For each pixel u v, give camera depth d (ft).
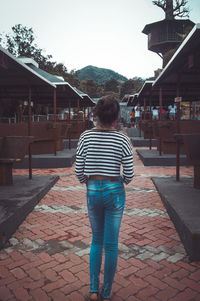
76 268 9.09
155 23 125.39
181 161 28.63
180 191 15.92
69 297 7.61
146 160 28.76
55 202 16.48
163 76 20.63
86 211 14.88
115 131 7.02
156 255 9.95
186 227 10.05
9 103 58.65
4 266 9.23
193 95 40.68
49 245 10.80
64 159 28.66
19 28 112.06
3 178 17.72
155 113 63.00
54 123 29.81
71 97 51.37
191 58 14.24
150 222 13.20
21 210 13.01
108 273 7.07
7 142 17.19
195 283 8.23
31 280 8.43
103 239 7.37
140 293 7.79
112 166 6.84
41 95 40.65
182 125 28.22
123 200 7.09
